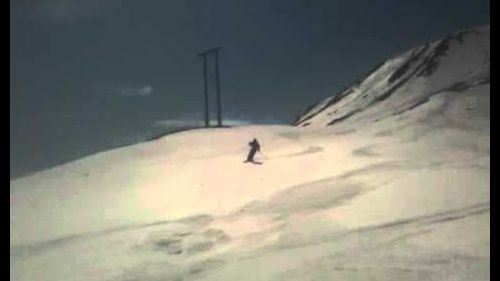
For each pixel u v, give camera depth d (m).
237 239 16.16
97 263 15.45
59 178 27.84
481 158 22.16
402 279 11.54
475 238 13.57
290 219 17.17
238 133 34.12
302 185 21.05
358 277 11.88
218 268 13.88
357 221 16.16
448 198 17.16
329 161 24.41
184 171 25.80
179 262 14.84
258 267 13.49
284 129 35.19
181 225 18.08
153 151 31.44
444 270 11.80
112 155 32.06
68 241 17.86
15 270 15.63
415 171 20.95
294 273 12.66
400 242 13.81
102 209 21.23
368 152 25.75
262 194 20.50
